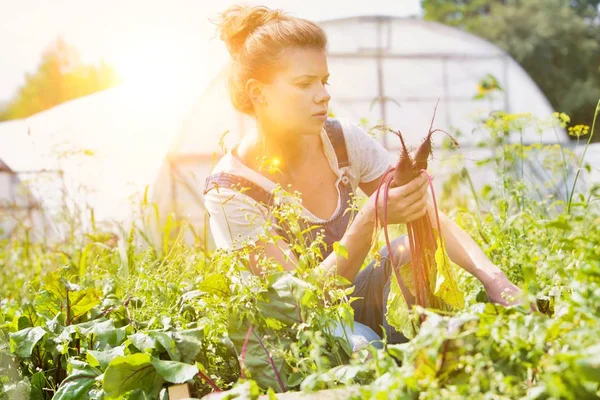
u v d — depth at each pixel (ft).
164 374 5.99
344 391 4.93
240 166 8.28
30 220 20.24
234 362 7.05
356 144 8.59
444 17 103.91
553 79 92.84
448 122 41.96
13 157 32.71
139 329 7.72
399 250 7.07
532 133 40.04
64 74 127.95
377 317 7.79
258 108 8.02
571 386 4.05
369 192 9.00
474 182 35.53
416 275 6.55
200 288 6.86
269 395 4.91
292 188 8.28
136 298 8.44
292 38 7.63
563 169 10.90
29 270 15.12
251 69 7.83
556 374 4.10
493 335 4.54
